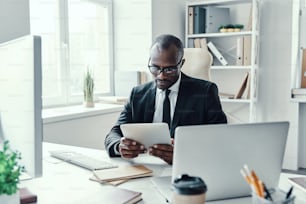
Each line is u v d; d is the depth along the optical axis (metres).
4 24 1.86
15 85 0.91
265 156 0.93
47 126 2.12
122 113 1.80
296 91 3.16
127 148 1.35
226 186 0.93
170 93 1.70
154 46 1.59
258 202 0.70
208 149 0.88
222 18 3.38
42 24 2.53
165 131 1.32
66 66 2.74
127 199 0.96
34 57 0.83
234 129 0.89
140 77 3.02
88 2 2.93
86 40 2.95
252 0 3.12
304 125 3.27
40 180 1.19
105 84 3.18
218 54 3.28
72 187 1.12
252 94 3.11
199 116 1.68
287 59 3.15
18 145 0.93
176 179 0.78
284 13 3.12
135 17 3.10
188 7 3.36
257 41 3.20
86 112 2.42
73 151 1.62
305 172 3.16
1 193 0.77
